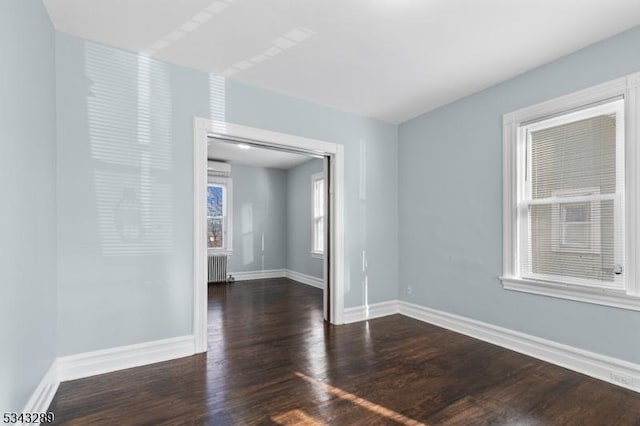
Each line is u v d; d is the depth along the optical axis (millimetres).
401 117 4227
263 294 5594
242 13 2199
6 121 1502
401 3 2086
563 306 2697
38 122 1978
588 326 2537
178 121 2902
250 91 3297
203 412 2020
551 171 2840
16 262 1604
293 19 2264
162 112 2824
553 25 2301
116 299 2602
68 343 2410
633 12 2146
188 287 2926
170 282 2840
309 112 3693
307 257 6789
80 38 2486
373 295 4184
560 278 2758
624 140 2367
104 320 2551
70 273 2426
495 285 3232
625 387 2318
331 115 3865
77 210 2461
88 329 2486
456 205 3656
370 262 4172
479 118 3428
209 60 2846
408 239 4273
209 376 2498
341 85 3311
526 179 3023
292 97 3574
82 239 2477
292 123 3566
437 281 3863
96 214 2533
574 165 2682
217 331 3602
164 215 2822
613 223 2441
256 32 2424
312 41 2535
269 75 3111
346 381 2434
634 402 2133
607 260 2471
